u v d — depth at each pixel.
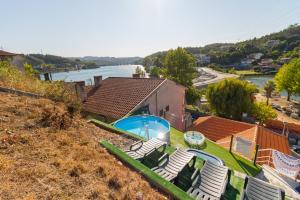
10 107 6.38
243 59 153.75
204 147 12.27
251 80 94.75
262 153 12.82
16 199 2.93
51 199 3.12
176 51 43.34
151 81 19.89
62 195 3.28
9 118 5.66
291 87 50.56
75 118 7.86
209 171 5.56
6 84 9.13
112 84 21.78
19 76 11.63
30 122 5.75
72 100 8.91
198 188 5.02
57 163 4.14
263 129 16.94
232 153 11.98
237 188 5.83
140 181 4.47
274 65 118.00
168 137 11.41
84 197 3.36
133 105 16.03
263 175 9.55
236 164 10.35
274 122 29.52
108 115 15.51
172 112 21.97
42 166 3.94
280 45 149.62
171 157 6.16
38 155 4.34
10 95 7.66
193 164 6.23
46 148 4.71
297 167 9.88
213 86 31.39
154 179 4.61
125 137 7.75
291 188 8.52
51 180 3.59
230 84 29.91
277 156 10.39
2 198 2.89
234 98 29.36
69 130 6.28
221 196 4.77
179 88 23.83
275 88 55.84
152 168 5.55
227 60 158.62
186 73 43.47
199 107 39.97
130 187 4.04
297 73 48.84
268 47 162.25
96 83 22.97
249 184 5.16
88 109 17.06
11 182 3.28
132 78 21.95
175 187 4.36
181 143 12.32
